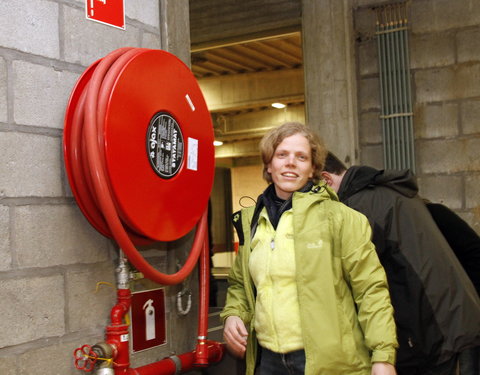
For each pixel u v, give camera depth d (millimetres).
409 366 2166
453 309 2102
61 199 1792
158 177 1902
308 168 1869
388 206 2170
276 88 10570
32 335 1689
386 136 4449
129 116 1782
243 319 2008
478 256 2613
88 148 1674
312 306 1731
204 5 5477
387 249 2146
